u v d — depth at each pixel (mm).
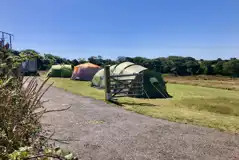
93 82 17016
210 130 5848
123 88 11461
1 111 2561
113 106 9086
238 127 6156
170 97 12523
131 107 8906
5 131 2510
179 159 4059
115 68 14781
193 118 7172
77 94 12391
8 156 1957
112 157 4086
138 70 13008
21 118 2881
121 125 6191
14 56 2973
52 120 6395
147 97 12070
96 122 6430
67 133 5320
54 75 25516
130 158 4066
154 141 4957
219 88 18000
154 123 6461
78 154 4152
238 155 4262
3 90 2607
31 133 3049
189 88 17703
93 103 9656
